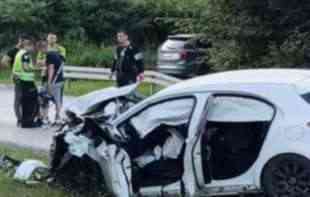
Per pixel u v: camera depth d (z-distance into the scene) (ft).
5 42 96.94
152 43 106.83
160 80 64.18
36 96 46.98
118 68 42.47
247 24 52.42
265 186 24.68
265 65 50.83
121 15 106.42
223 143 25.70
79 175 28.94
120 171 27.14
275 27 51.93
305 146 23.84
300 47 49.73
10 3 98.73
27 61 46.57
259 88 25.26
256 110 25.12
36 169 31.42
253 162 25.03
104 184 28.30
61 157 29.55
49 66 46.42
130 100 29.99
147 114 27.40
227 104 25.59
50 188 29.96
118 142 27.37
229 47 53.83
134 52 42.27
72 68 70.64
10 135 43.96
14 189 30.17
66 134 28.91
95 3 105.70
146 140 27.32
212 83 26.16
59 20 102.89
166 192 26.68
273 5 50.03
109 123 27.89
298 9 50.39
